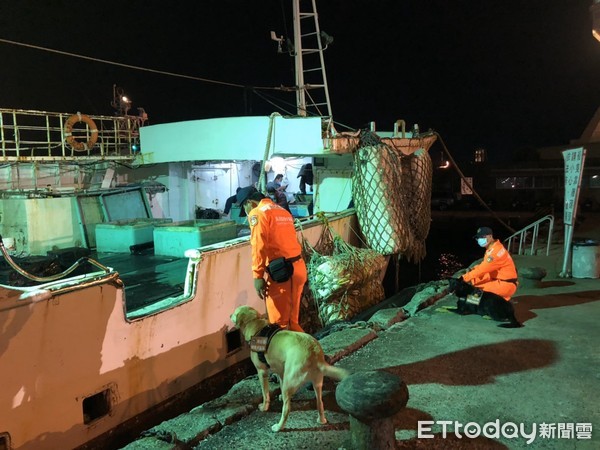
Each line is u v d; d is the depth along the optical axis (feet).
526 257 37.01
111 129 37.19
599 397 14.37
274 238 15.20
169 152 34.63
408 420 13.23
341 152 31.04
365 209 31.63
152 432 12.56
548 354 17.48
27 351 13.10
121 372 15.66
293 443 12.23
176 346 17.65
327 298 25.34
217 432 12.89
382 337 19.51
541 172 106.63
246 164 42.09
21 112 29.81
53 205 30.48
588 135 105.60
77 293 14.23
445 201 109.60
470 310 21.74
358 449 10.94
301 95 43.80
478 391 14.82
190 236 28.53
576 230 64.64
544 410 13.67
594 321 20.97
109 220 33.68
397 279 34.96
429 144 40.70
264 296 15.49
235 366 20.42
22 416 13.08
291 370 12.24
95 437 14.93
